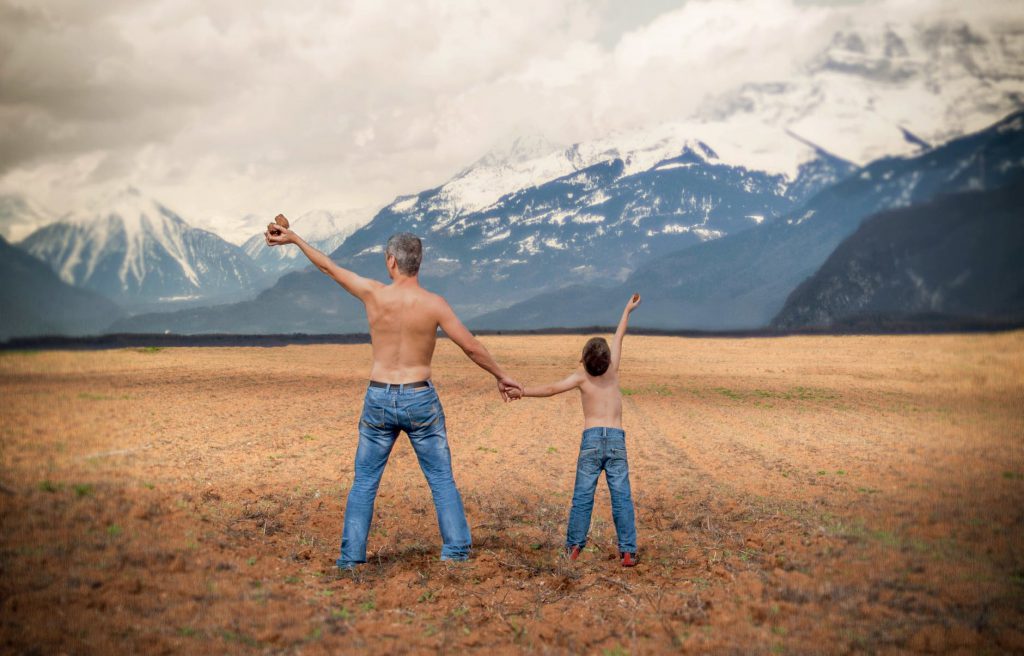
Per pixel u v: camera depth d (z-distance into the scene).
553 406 16.12
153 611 3.90
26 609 3.76
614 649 3.76
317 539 5.83
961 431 12.62
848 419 14.20
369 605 4.32
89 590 4.10
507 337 47.97
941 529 6.18
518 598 4.57
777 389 20.22
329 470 8.52
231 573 4.68
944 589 4.65
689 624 4.12
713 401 17.41
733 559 5.42
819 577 4.90
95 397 14.51
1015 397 17.86
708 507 7.23
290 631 3.78
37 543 4.88
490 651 3.69
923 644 3.75
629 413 15.08
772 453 10.45
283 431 11.27
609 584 4.91
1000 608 4.32
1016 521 6.46
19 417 11.38
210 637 3.63
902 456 10.14
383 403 5.07
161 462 8.36
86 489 6.56
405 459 9.62
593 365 5.61
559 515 6.98
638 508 7.26
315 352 33.50
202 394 15.88
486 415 14.41
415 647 3.70
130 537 5.20
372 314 5.13
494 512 7.02
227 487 7.35
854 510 6.95
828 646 3.74
